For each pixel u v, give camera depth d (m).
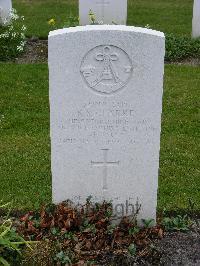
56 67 2.31
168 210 2.73
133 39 2.27
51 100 2.36
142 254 2.37
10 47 4.70
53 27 5.51
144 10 6.52
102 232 2.44
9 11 5.11
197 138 3.41
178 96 3.99
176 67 4.54
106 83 2.34
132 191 2.53
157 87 2.34
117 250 2.38
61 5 6.64
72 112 2.38
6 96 3.91
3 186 2.90
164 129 3.52
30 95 3.94
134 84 2.34
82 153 2.46
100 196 2.55
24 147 3.27
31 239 2.44
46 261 2.31
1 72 4.28
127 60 2.30
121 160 2.47
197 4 5.01
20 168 3.05
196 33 5.11
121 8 5.16
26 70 4.34
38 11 6.33
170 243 2.47
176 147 3.30
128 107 2.38
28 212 2.62
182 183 2.95
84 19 5.19
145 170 2.49
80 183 2.52
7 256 2.30
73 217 2.48
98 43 2.28
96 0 5.11
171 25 5.89
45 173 3.02
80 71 2.32
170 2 6.95
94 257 2.36
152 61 2.30
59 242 2.40
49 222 2.48
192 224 2.62
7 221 2.40
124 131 2.42
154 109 2.38
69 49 2.29
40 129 3.48
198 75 4.39
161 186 2.92
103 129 2.42
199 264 2.37
